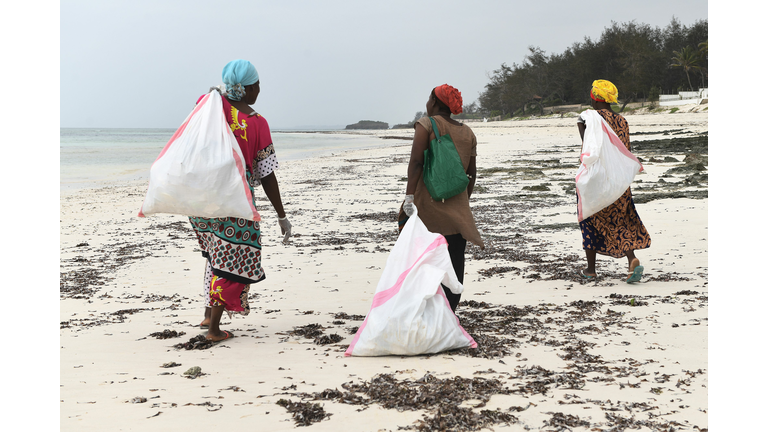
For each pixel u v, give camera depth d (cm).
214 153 353
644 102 9075
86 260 752
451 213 402
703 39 9475
